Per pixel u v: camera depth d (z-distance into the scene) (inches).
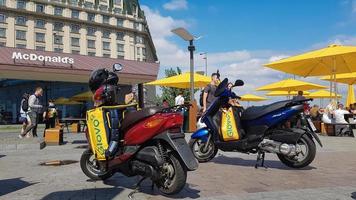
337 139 550.3
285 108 281.9
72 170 291.0
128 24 5029.5
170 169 206.8
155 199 204.2
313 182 243.6
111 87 231.6
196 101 709.3
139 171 211.6
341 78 856.9
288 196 205.5
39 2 4345.5
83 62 864.3
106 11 4847.4
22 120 621.0
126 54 5022.1
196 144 331.6
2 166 313.4
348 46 599.5
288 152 279.4
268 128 286.5
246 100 1457.9
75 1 4611.2
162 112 209.6
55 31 4448.8
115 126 221.6
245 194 211.8
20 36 4212.6
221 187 231.1
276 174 271.7
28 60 798.5
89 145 237.3
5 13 4121.6
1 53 780.6
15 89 2472.9
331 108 642.2
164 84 812.0
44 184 241.9
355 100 1050.1
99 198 206.8
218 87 304.8
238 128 297.6
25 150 430.3
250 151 298.0
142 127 209.9
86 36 4687.5
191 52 703.1
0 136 645.3
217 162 327.3
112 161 222.2
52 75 857.5
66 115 2126.0
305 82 953.5
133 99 431.8
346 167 297.7
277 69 666.2
